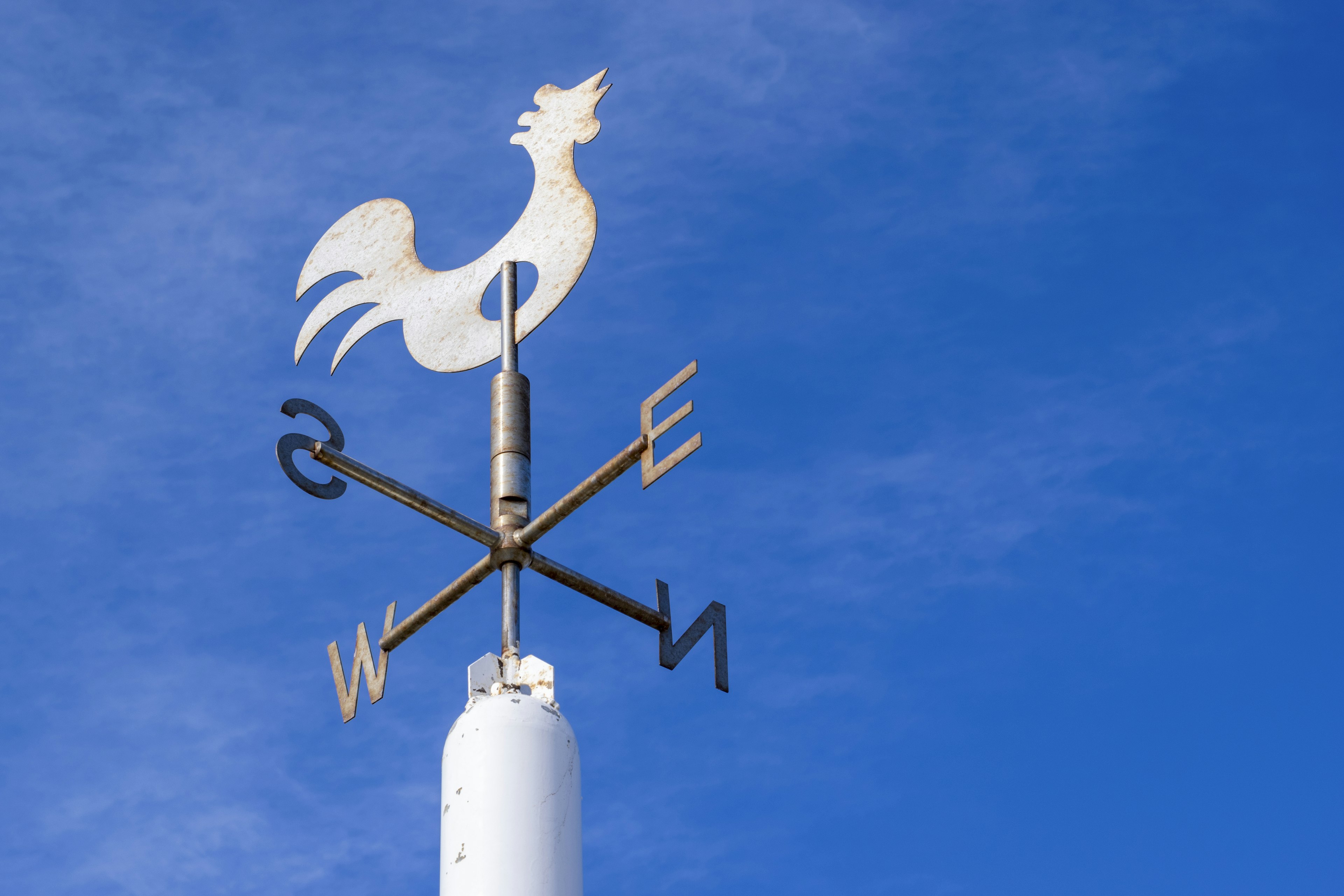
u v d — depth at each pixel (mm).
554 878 5746
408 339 7973
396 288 8273
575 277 7539
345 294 8438
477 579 6867
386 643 7531
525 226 7949
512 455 6988
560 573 6832
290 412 7434
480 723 6031
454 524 6699
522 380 7223
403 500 6770
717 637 7398
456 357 7699
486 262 7980
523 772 5910
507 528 6809
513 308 7605
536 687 6305
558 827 5852
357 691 7590
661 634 7168
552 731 6055
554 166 8031
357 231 8656
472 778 5902
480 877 5695
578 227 7727
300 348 8414
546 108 8273
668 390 6672
